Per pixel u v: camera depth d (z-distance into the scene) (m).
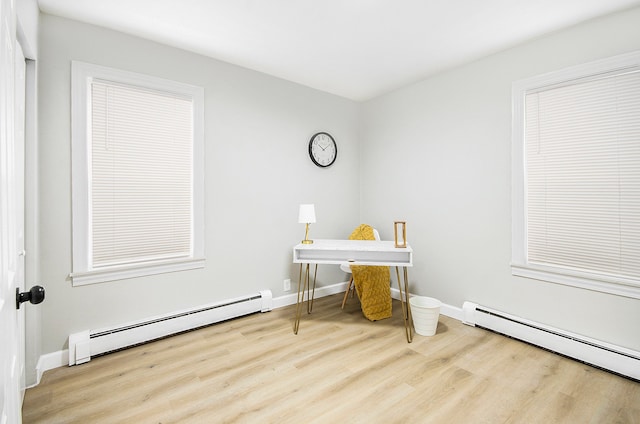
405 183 3.44
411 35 2.36
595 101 2.12
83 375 1.95
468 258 2.86
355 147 3.95
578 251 2.22
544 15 2.08
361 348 2.32
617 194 2.04
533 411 1.64
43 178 2.03
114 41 2.28
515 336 2.44
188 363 2.10
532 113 2.43
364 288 2.92
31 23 1.75
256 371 2.00
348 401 1.71
